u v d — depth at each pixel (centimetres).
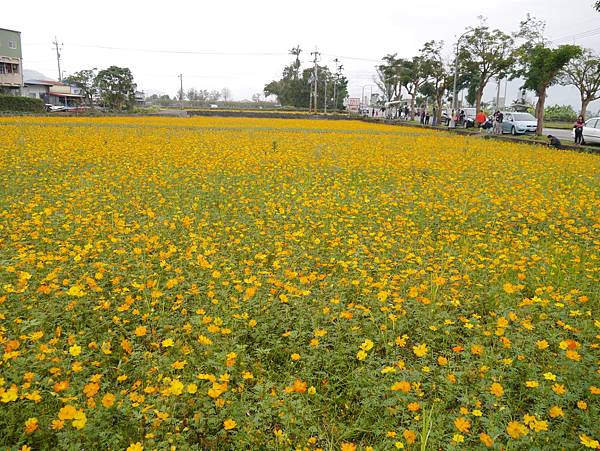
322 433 299
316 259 564
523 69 3166
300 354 378
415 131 3008
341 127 3316
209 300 454
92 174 1057
